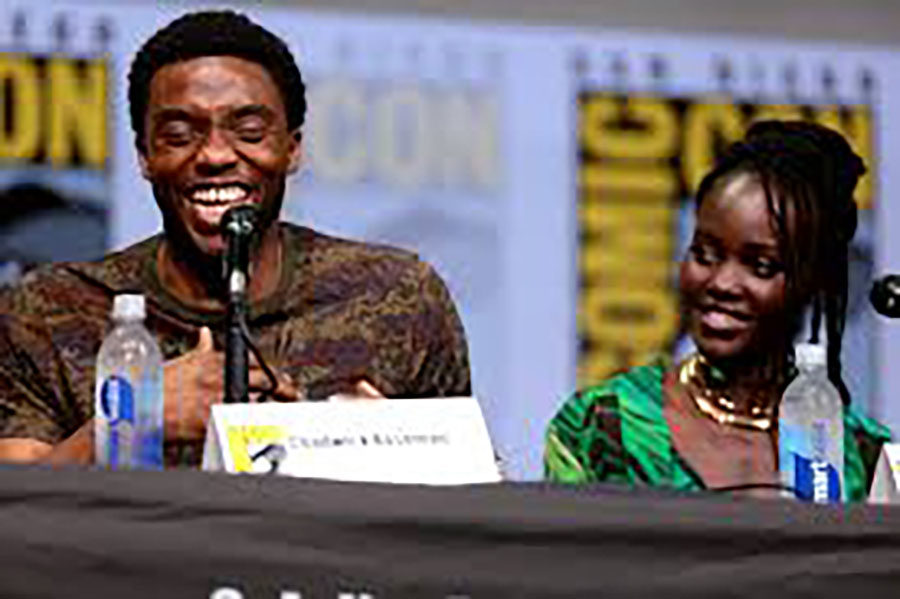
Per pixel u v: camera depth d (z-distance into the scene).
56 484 4.26
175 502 4.29
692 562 4.43
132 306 5.34
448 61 9.95
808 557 4.46
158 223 9.55
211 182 6.04
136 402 5.27
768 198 6.78
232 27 6.17
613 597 4.40
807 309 6.84
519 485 4.43
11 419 6.08
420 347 6.31
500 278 9.92
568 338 9.98
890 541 4.48
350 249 6.43
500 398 9.86
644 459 6.70
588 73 10.16
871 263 10.18
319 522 4.32
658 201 10.19
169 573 4.27
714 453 6.70
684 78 10.28
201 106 6.04
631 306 10.09
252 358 5.54
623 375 6.94
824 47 10.42
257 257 6.20
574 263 10.03
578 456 6.74
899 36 10.44
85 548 4.25
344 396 5.85
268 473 4.58
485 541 4.38
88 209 9.48
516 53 10.05
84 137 9.52
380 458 4.91
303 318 6.21
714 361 6.79
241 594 4.29
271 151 6.11
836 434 5.59
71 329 6.19
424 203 9.85
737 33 10.36
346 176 9.73
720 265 6.81
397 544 4.35
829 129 7.04
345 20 9.82
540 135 10.05
